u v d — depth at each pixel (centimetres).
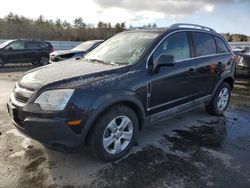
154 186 273
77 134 280
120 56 373
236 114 544
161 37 378
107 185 274
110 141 315
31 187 268
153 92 353
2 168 301
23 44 1421
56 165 311
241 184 280
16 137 387
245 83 862
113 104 308
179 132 428
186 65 406
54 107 272
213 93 493
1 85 808
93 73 308
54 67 354
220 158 338
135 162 322
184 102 418
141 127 356
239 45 2330
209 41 478
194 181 284
